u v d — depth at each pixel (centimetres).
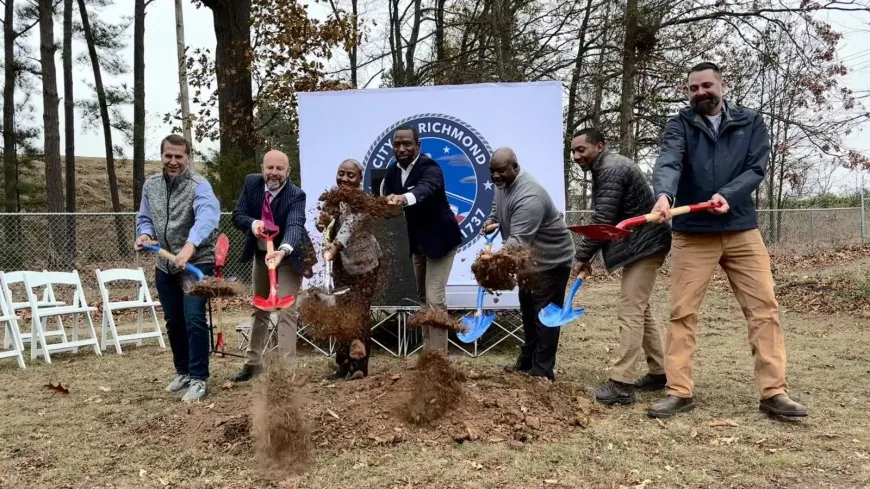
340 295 392
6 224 1136
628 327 419
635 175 419
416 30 2086
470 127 645
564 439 352
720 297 988
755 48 1470
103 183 2892
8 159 1719
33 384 520
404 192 456
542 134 638
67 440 368
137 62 1872
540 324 459
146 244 436
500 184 437
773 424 377
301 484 292
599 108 1669
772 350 388
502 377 423
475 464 312
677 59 1543
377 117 655
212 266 461
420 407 357
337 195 385
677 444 345
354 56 1972
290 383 313
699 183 391
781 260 1443
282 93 1397
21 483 307
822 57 1386
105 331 682
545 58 1719
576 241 1163
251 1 1418
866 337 671
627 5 1486
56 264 1151
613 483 294
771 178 1819
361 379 418
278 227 455
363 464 312
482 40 1834
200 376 450
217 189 1124
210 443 345
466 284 634
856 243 1680
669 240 419
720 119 393
